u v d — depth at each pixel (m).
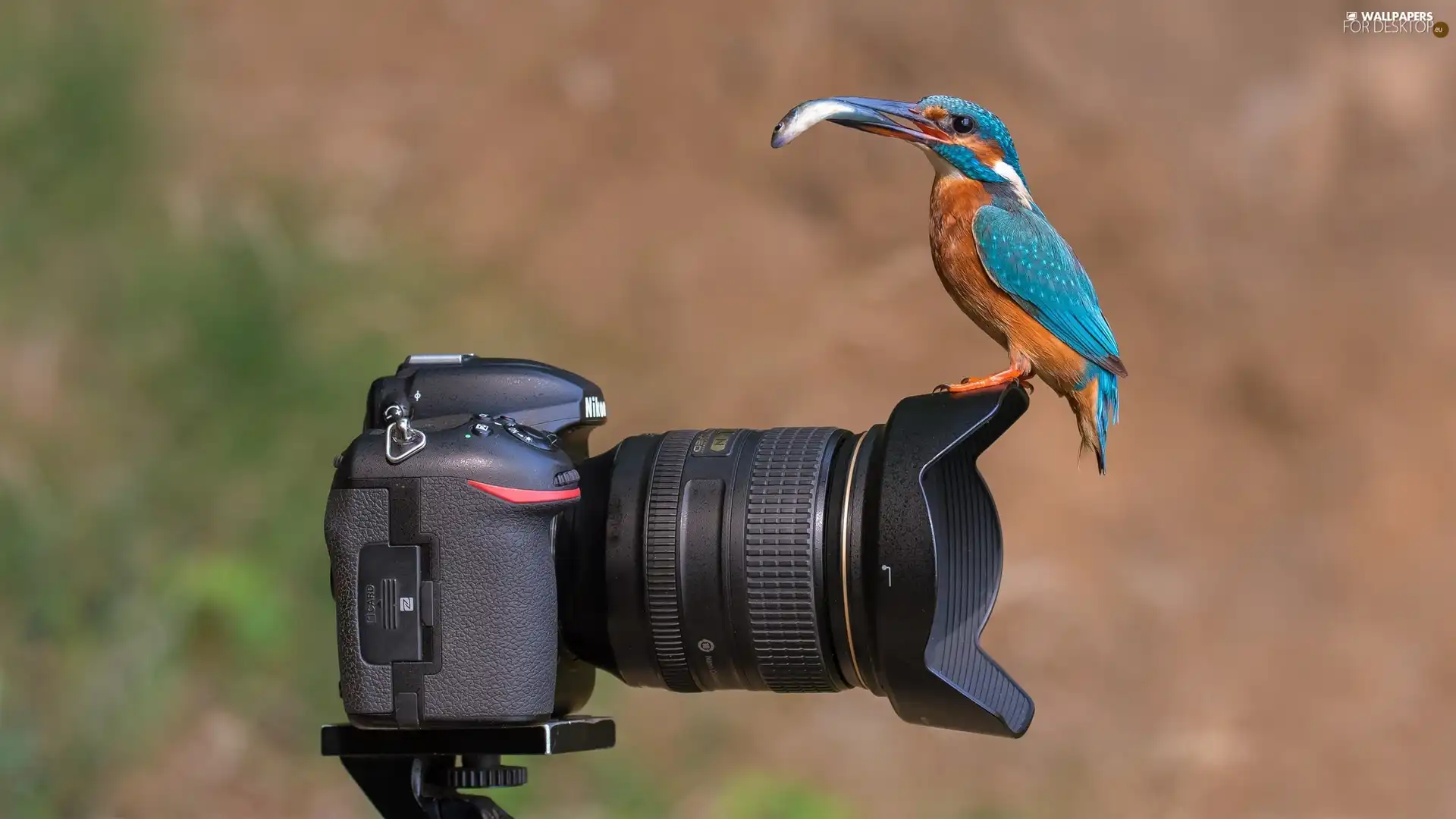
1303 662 17.41
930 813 15.34
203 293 16.52
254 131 19.47
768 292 19.47
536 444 6.75
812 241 19.98
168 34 19.23
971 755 15.91
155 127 18.44
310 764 14.01
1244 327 19.56
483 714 6.52
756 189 20.38
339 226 18.59
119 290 16.56
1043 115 20.77
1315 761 16.66
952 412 6.87
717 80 20.98
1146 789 16.25
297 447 15.81
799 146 20.53
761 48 21.16
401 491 6.53
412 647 6.51
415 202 19.48
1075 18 21.36
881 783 15.45
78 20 18.05
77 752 13.39
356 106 20.22
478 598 6.50
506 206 19.75
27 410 15.52
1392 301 19.77
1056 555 17.73
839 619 7.04
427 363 7.40
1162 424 19.00
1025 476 18.19
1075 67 21.06
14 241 16.69
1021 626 17.28
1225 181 20.59
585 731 6.95
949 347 19.22
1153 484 18.56
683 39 21.17
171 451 15.57
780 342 19.09
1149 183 20.42
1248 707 16.97
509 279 19.14
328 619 14.80
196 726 13.93
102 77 17.89
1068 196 20.28
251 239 17.03
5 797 12.86
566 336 18.78
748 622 7.15
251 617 14.38
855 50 21.17
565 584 7.33
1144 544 18.08
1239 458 18.94
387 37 20.94
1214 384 19.34
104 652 13.95
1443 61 21.30
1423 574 18.14
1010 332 8.52
